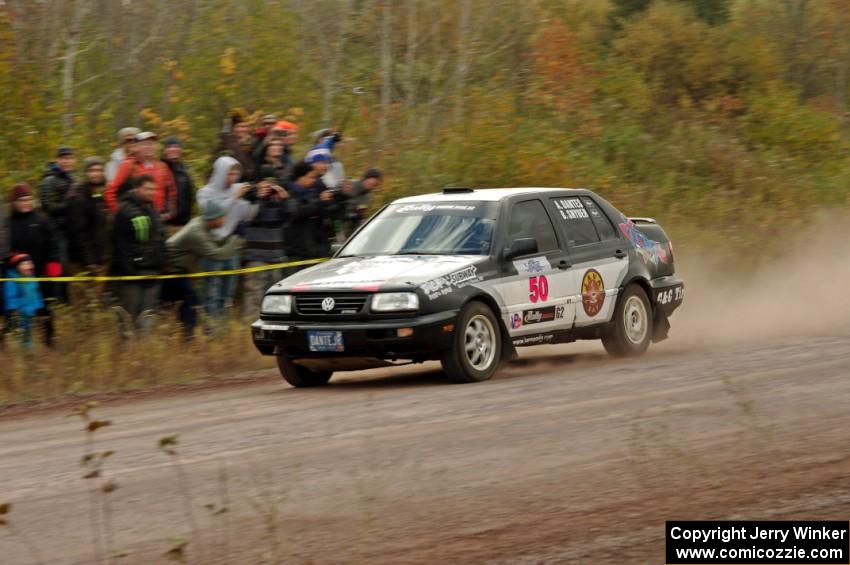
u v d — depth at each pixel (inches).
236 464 719.1
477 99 2224.4
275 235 1341.0
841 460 679.7
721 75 3048.7
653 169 2472.9
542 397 928.9
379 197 1849.2
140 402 1034.1
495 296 1075.3
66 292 1221.1
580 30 3127.5
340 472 685.9
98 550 553.6
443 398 950.4
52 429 904.9
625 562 515.2
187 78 2048.5
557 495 623.2
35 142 1595.7
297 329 1039.0
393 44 2415.1
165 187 1336.1
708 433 760.3
